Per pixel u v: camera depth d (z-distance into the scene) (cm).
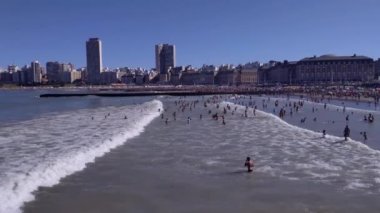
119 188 2898
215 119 7462
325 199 2620
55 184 2972
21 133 5747
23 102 16738
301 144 4516
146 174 3281
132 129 5872
